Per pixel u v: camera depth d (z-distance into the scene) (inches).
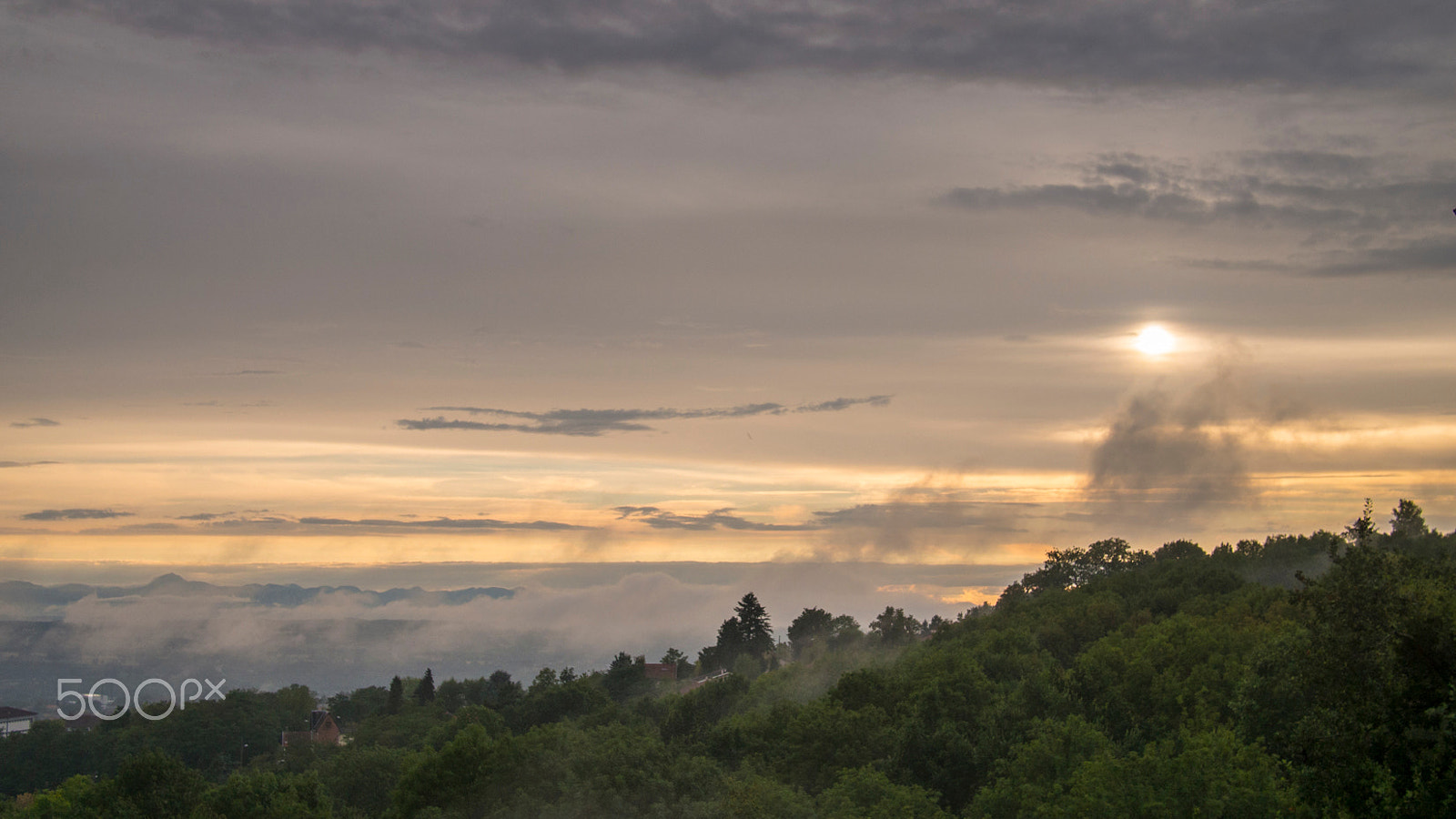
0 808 3275.1
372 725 6417.3
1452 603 1005.8
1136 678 2357.3
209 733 5969.5
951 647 4311.0
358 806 3668.8
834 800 2025.1
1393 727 991.6
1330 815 1043.3
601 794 2199.8
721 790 2226.9
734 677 4840.1
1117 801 1435.8
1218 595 3971.5
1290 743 1088.2
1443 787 946.7
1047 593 5575.8
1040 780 1781.5
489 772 2564.0
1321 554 4845.0
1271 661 1812.3
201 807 2534.5
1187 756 1437.0
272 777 2731.3
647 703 4931.1
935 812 1913.1
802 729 2573.8
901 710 2802.7
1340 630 1062.4
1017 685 2839.6
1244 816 1347.2
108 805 2568.9
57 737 6038.4
